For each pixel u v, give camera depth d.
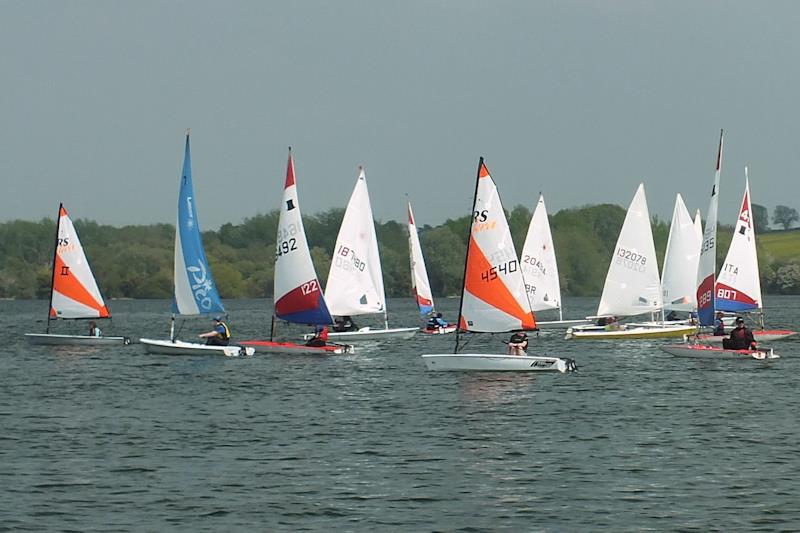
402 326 149.50
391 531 32.31
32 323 162.00
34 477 38.81
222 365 78.38
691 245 98.88
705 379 67.31
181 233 85.31
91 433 47.91
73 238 97.00
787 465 40.47
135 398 59.91
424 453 42.97
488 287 68.31
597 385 64.12
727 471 39.50
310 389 63.44
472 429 48.50
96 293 98.00
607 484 37.62
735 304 92.81
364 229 96.06
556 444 44.75
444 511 34.34
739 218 92.62
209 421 51.31
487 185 67.88
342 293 95.75
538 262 113.38
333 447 44.28
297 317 85.00
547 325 116.56
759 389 62.34
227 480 38.28
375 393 61.12
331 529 32.47
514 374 69.69
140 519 33.47
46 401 58.81
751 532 32.06
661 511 34.22
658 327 100.62
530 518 33.53
